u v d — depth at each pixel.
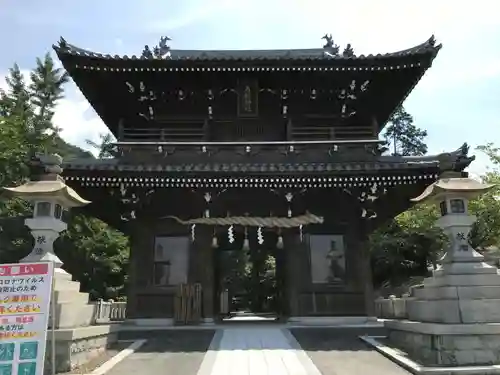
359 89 21.97
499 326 11.51
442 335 11.50
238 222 19.67
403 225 40.56
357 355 13.33
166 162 20.97
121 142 21.05
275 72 21.05
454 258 12.82
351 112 23.12
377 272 39.41
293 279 19.66
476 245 35.72
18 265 9.47
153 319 19.03
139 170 18.55
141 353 13.79
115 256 41.84
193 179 18.88
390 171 18.61
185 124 22.97
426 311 13.14
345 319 18.97
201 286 19.53
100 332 13.51
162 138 21.41
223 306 34.81
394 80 21.59
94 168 18.41
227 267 47.75
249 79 21.66
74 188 19.30
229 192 20.23
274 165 19.22
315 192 20.28
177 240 20.28
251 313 42.34
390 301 18.86
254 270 47.25
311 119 23.17
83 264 39.12
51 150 39.59
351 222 20.34
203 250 20.03
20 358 8.83
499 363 11.32
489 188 13.25
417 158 20.42
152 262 19.91
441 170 14.55
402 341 13.87
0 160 32.25
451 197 13.45
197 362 12.62
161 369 11.88
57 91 54.56
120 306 23.80
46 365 10.97
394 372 11.39
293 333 16.50
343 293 19.39
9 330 9.00
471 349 11.42
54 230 12.92
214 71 20.84
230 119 22.66
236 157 21.16
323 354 13.45
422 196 14.38
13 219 34.66
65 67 20.22
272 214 20.36
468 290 12.14
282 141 22.06
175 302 18.97
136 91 21.91
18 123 36.44
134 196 19.58
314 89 22.05
